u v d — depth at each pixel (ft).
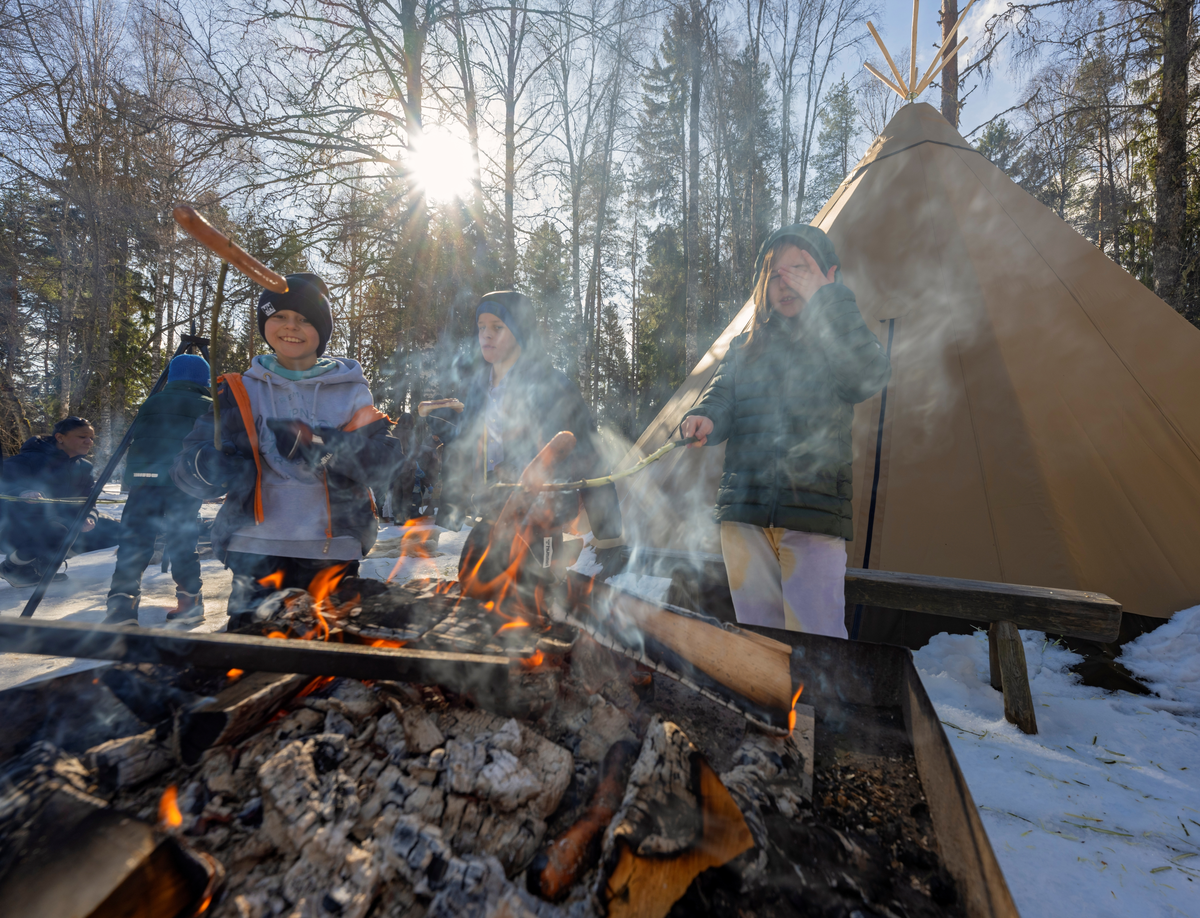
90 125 45.47
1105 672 9.46
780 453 7.00
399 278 33.96
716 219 69.67
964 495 11.09
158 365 60.90
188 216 3.75
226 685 3.84
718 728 5.18
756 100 58.18
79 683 3.86
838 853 3.68
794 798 4.05
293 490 7.17
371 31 31.19
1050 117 28.96
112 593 10.07
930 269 12.98
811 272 7.26
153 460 10.17
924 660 10.10
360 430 7.38
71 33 46.32
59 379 53.16
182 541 10.63
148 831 2.68
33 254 56.34
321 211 32.78
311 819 3.05
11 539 13.91
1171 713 8.16
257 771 3.39
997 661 8.77
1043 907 4.45
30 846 2.59
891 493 11.53
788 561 6.96
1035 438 10.93
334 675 3.61
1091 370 11.33
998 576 10.52
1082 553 10.19
